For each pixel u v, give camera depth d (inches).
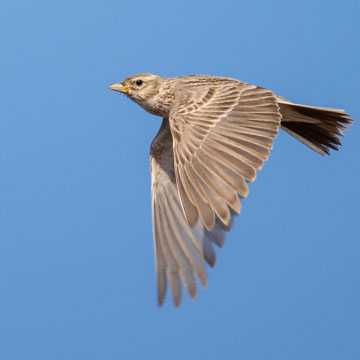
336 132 516.7
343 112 501.7
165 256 530.9
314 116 509.4
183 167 439.5
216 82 513.3
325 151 526.3
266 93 478.0
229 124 455.8
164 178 580.4
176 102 485.7
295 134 529.3
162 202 574.9
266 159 431.8
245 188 418.0
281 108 506.9
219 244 506.6
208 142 444.5
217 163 431.8
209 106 473.1
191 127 458.3
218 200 417.1
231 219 498.3
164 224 563.2
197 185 427.8
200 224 517.0
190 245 524.4
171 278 523.5
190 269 518.3
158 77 606.5
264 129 450.0
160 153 587.8
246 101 474.0
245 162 429.4
